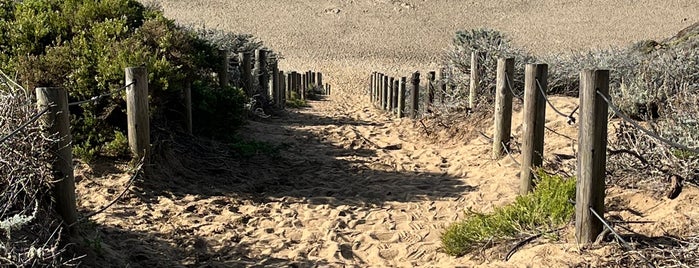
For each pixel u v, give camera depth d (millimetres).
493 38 13328
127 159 7656
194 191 7758
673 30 58000
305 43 52469
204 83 10406
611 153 6148
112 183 7262
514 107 10828
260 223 6945
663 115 7141
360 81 31766
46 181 5180
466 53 12617
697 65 9594
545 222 5766
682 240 5043
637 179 6309
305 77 23938
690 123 6422
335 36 56719
